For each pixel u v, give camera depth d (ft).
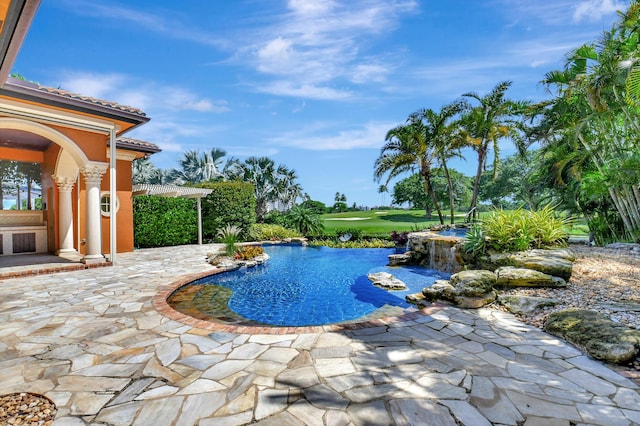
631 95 31.99
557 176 48.26
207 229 58.18
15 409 8.69
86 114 29.09
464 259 30.42
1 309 17.60
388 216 140.46
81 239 37.01
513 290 19.80
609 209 46.42
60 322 15.56
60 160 34.35
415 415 8.27
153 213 49.06
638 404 8.71
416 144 63.93
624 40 33.96
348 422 8.02
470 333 13.99
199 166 98.27
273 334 13.97
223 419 8.21
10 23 13.52
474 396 9.10
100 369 10.89
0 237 35.53
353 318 20.16
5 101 25.23
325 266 38.58
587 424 7.90
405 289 27.50
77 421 8.18
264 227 67.00
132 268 30.71
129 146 40.93
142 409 8.64
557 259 21.72
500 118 59.72
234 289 26.53
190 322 15.56
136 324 15.28
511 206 119.85
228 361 11.43
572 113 43.98
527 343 12.88
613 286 19.01
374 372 10.52
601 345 11.49
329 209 186.50
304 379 10.12
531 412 8.37
